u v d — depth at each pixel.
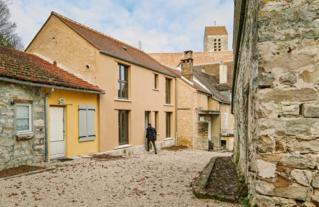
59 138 9.16
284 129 2.89
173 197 5.00
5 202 4.60
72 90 9.21
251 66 3.76
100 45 11.75
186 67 19.50
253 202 3.30
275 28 2.98
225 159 9.91
